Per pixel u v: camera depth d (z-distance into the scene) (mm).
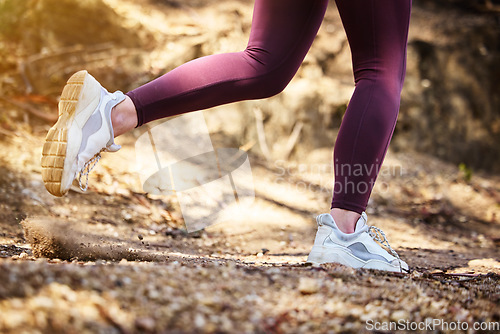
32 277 1212
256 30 1979
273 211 4070
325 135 5348
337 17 6074
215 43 5098
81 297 1178
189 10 5383
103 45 4887
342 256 1881
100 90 1781
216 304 1276
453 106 5977
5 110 4148
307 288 1468
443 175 5504
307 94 5312
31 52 4688
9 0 4812
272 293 1423
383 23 1911
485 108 6070
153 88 1839
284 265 1927
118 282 1286
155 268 1478
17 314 1062
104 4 4980
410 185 5230
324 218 1927
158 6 5328
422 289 1653
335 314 1364
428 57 6016
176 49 4977
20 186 3217
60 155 1691
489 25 6379
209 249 3025
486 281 1947
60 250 1902
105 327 1091
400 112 5797
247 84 1918
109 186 3605
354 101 1938
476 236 4418
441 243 4004
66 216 3012
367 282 1632
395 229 4277
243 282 1467
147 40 4988
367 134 1887
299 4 1955
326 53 5633
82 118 1735
